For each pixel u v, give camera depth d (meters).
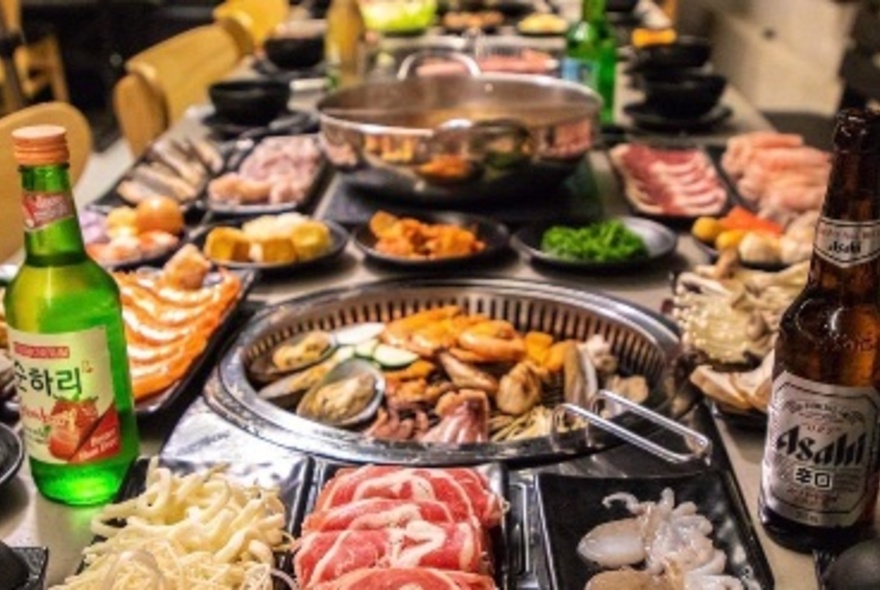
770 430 0.85
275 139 2.10
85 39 5.49
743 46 4.67
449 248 1.50
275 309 1.36
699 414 1.07
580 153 1.69
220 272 1.41
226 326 1.26
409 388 1.27
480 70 2.40
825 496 0.82
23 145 0.85
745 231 1.51
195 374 1.14
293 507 0.89
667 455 0.96
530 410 1.26
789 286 1.30
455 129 1.59
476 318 1.40
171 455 0.99
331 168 1.98
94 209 1.70
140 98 2.24
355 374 1.29
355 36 2.50
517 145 1.60
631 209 1.73
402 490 0.87
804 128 3.42
